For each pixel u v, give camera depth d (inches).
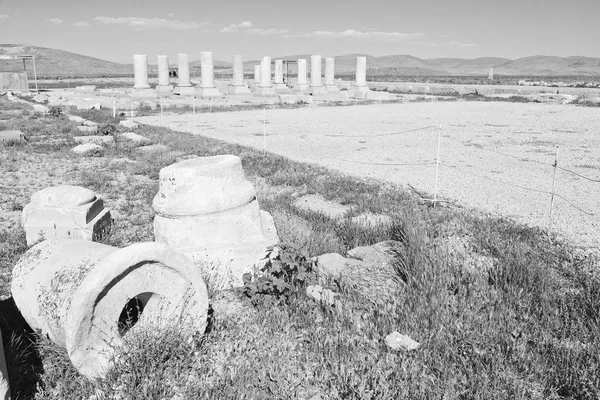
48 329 167.0
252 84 2174.0
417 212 347.3
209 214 229.8
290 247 236.5
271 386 152.1
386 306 201.6
